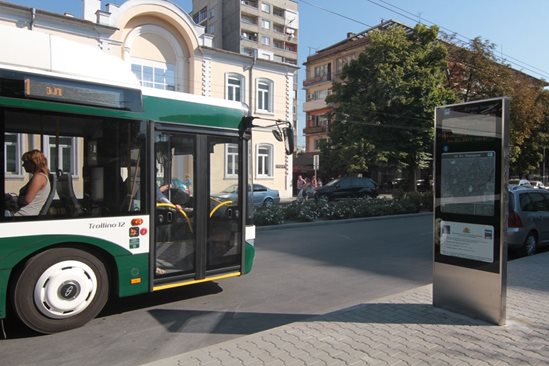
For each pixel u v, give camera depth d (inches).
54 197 189.9
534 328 181.2
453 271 201.8
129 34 983.6
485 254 187.9
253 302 237.8
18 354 165.9
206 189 239.5
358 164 1133.1
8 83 177.5
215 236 243.6
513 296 231.5
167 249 223.1
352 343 164.9
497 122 180.5
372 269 324.2
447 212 203.2
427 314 199.8
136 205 210.8
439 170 206.1
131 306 227.9
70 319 190.7
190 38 1066.1
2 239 173.5
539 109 1418.6
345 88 1238.9
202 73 1095.0
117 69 210.5
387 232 536.7
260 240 466.6
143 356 165.0
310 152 1950.1
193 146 234.4
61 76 190.7
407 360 149.7
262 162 1222.3
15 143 181.5
